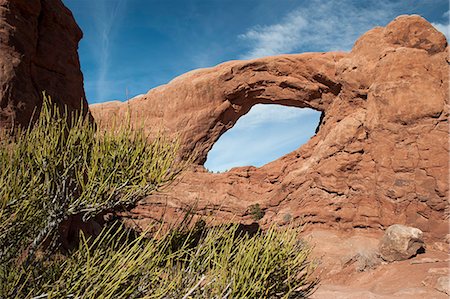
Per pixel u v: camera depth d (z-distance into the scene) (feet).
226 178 132.77
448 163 80.74
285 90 134.41
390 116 92.12
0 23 44.11
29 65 47.67
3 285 10.72
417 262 62.95
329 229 94.32
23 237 13.01
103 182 13.43
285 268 12.63
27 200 12.50
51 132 14.76
